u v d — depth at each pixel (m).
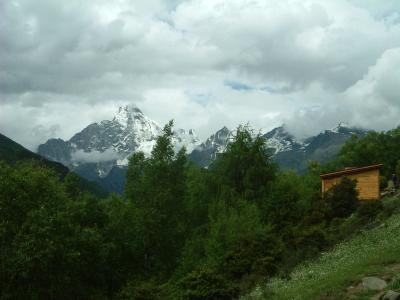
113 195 52.59
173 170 52.09
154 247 50.03
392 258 25.45
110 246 45.72
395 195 57.47
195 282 33.56
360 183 62.38
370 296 20.20
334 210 54.78
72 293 42.12
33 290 34.53
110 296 46.72
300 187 72.44
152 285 36.72
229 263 41.31
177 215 52.09
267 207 60.66
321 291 22.91
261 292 29.95
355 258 29.23
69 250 37.03
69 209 40.81
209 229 60.03
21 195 35.72
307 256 37.25
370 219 43.09
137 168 52.62
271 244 41.56
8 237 34.06
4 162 37.94
